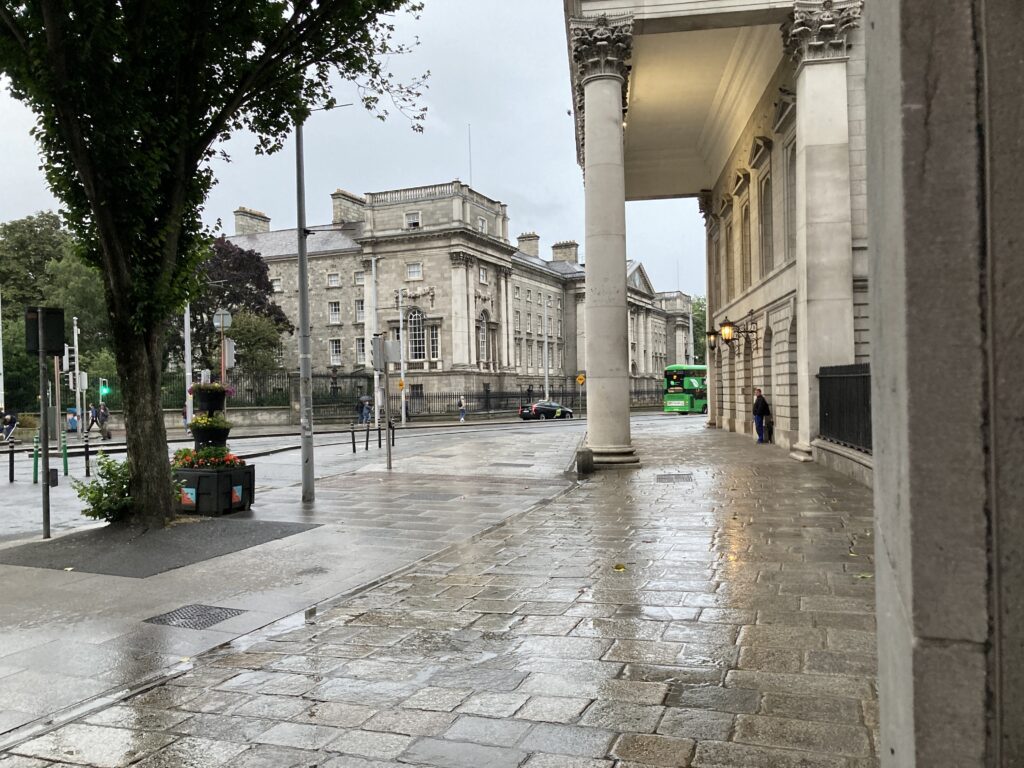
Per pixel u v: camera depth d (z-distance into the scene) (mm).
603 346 16453
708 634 5199
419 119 11828
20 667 4969
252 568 7664
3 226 63125
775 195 20578
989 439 1406
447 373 62250
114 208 9500
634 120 27531
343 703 4258
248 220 77125
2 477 18297
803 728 3740
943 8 1424
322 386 50000
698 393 63500
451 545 8578
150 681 4688
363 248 65375
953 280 1425
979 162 1410
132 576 7398
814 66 16281
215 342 55750
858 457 12984
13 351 53375
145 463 9836
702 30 18609
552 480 14750
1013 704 1484
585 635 5273
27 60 8852
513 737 3754
